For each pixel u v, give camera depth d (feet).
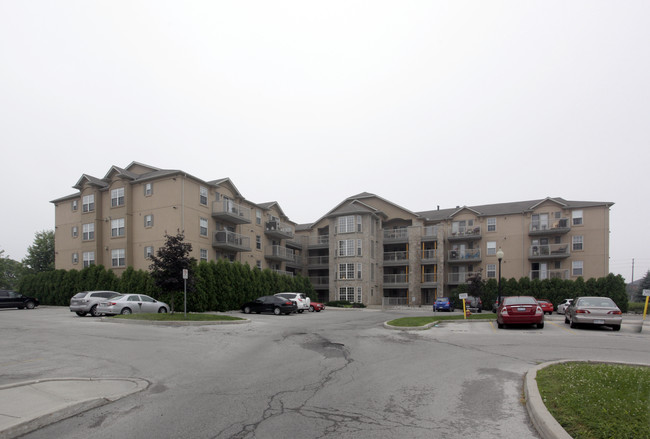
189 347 41.73
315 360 34.42
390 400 22.38
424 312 113.70
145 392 24.50
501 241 148.15
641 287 286.05
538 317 54.24
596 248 135.54
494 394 23.31
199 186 114.42
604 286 123.03
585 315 53.62
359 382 26.50
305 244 177.37
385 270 167.43
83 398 22.17
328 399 22.65
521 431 17.66
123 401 22.57
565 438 15.37
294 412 20.40
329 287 155.74
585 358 32.81
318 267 172.04
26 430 17.85
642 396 20.03
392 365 31.78
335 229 156.76
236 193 130.72
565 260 139.13
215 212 118.83
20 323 63.00
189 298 95.86
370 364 32.32
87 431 17.92
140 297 80.59
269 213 154.92
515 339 44.96
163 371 30.42
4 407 20.17
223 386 25.85
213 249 118.52
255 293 118.73
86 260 119.75
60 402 21.17
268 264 152.05
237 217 122.42
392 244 164.86
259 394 23.84
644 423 16.46
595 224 136.67
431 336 48.93
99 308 77.10
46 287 122.31
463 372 28.96
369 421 18.99
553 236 141.69
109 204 117.29
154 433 17.63
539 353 35.88
